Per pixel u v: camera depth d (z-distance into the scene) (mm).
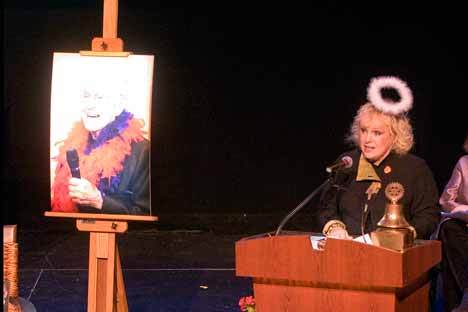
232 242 9680
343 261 3922
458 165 6000
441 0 9539
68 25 9625
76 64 4887
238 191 10094
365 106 5020
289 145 9977
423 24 9594
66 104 4891
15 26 9625
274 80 9875
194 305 7160
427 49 9617
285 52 9812
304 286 4047
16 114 9797
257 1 9742
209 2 9727
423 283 4352
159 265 8594
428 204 4938
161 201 10133
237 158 10039
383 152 4984
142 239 9727
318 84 9836
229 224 10055
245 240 4141
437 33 9602
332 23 9695
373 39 9664
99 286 5020
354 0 9633
